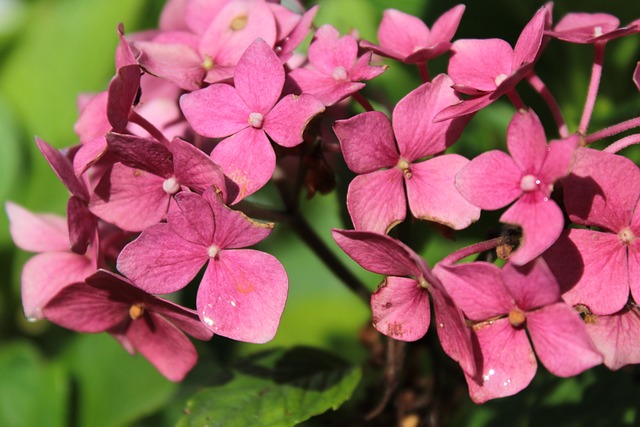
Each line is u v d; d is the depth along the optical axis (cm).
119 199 44
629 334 42
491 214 50
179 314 44
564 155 41
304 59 48
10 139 59
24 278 47
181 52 46
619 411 50
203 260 43
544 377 51
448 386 49
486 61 44
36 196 58
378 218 43
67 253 47
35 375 55
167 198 44
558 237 42
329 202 58
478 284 42
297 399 47
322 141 46
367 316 57
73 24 61
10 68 61
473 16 52
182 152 43
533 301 41
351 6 56
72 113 60
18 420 55
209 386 47
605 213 42
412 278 43
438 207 43
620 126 44
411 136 43
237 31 46
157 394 56
